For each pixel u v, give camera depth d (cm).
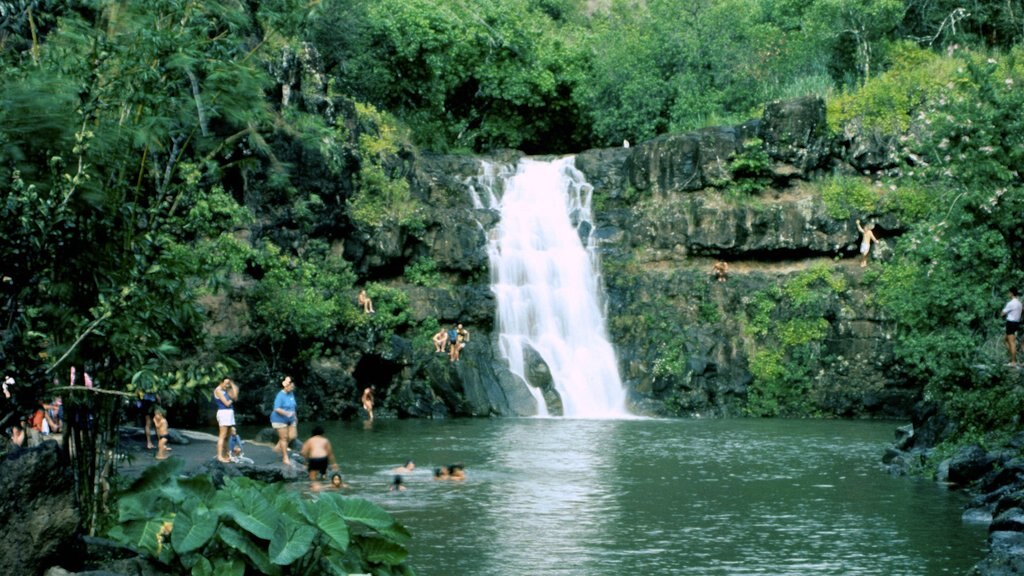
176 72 1382
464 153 6112
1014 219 2544
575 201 5400
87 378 1542
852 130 5119
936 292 3678
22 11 1430
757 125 5169
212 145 1492
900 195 4869
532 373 4684
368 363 4538
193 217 1461
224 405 2475
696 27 6456
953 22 5972
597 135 6569
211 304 4056
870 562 1667
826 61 6097
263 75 1495
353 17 5812
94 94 1317
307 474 2569
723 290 4903
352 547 1171
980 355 3011
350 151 4856
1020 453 2438
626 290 5019
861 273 4788
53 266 1272
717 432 3806
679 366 4669
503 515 2083
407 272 4984
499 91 6325
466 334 4697
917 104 5106
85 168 1234
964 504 2216
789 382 4694
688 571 1605
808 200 4988
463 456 3047
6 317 1220
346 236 4841
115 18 1407
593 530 1934
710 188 5178
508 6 6481
